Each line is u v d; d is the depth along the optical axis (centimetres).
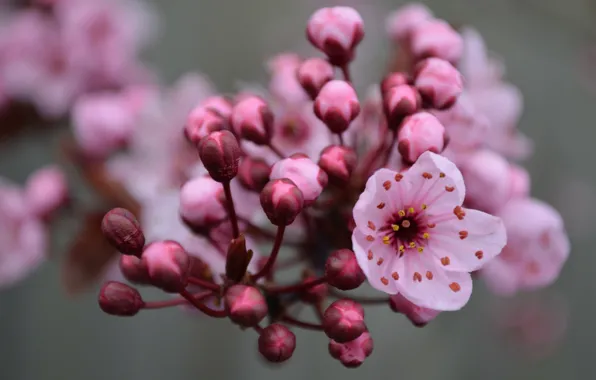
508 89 29
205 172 27
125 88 35
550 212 28
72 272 32
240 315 24
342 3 41
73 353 42
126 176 32
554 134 46
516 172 28
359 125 28
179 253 25
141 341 43
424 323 25
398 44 29
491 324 43
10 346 42
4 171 42
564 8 41
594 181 46
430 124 25
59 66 34
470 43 28
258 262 26
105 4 34
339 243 27
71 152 33
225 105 27
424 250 25
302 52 41
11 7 34
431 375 42
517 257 28
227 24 45
